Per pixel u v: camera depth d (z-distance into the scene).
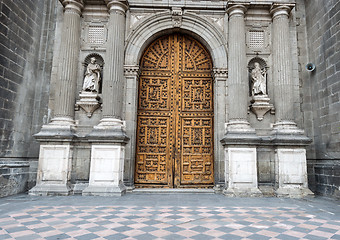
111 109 8.90
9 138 8.71
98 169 8.36
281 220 5.25
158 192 8.97
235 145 8.55
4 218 5.23
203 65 10.29
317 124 9.60
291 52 9.88
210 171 9.65
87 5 9.88
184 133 9.89
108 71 9.13
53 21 10.63
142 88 10.09
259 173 8.88
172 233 4.33
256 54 9.79
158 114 9.94
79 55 9.70
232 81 9.23
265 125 9.34
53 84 9.57
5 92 8.55
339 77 8.53
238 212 5.95
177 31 10.27
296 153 8.60
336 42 8.73
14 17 8.97
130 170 9.11
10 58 8.78
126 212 5.84
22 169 9.00
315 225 4.89
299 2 10.69
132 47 9.79
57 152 8.54
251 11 9.93
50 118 9.38
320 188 9.06
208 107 10.02
